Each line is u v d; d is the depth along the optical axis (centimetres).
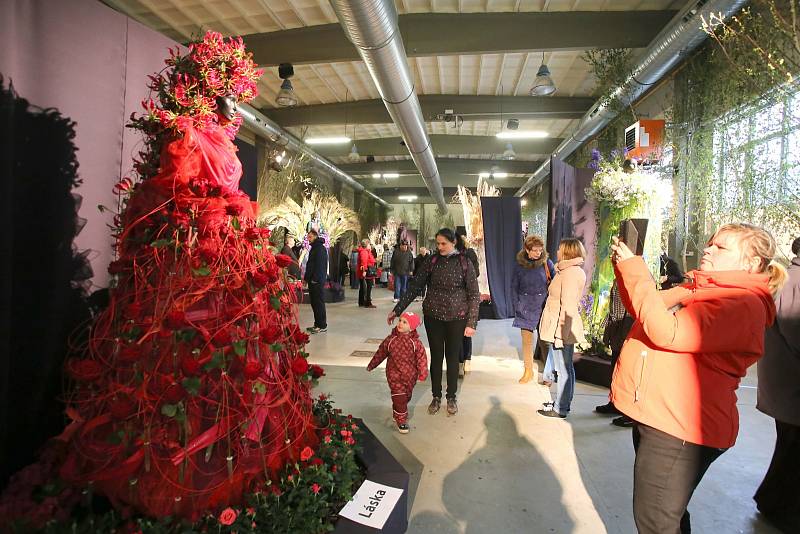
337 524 173
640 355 155
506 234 871
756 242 147
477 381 452
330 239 1334
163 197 170
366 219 2428
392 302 1152
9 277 177
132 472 147
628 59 775
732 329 138
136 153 238
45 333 197
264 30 770
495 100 1085
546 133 1097
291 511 162
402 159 1952
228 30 767
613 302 379
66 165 204
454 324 350
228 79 183
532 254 445
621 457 286
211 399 151
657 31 698
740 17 509
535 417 352
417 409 367
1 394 175
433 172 1380
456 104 1088
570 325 344
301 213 1225
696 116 647
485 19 714
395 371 316
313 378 207
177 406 142
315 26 763
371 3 426
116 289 172
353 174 1984
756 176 484
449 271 350
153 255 165
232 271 166
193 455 148
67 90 204
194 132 170
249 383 158
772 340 217
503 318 873
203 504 150
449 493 242
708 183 598
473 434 319
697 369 144
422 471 265
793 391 210
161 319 152
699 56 645
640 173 464
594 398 401
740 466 280
